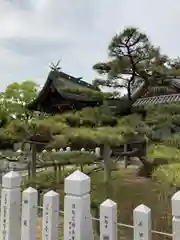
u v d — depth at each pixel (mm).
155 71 12938
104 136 7746
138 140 9664
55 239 3020
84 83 17875
